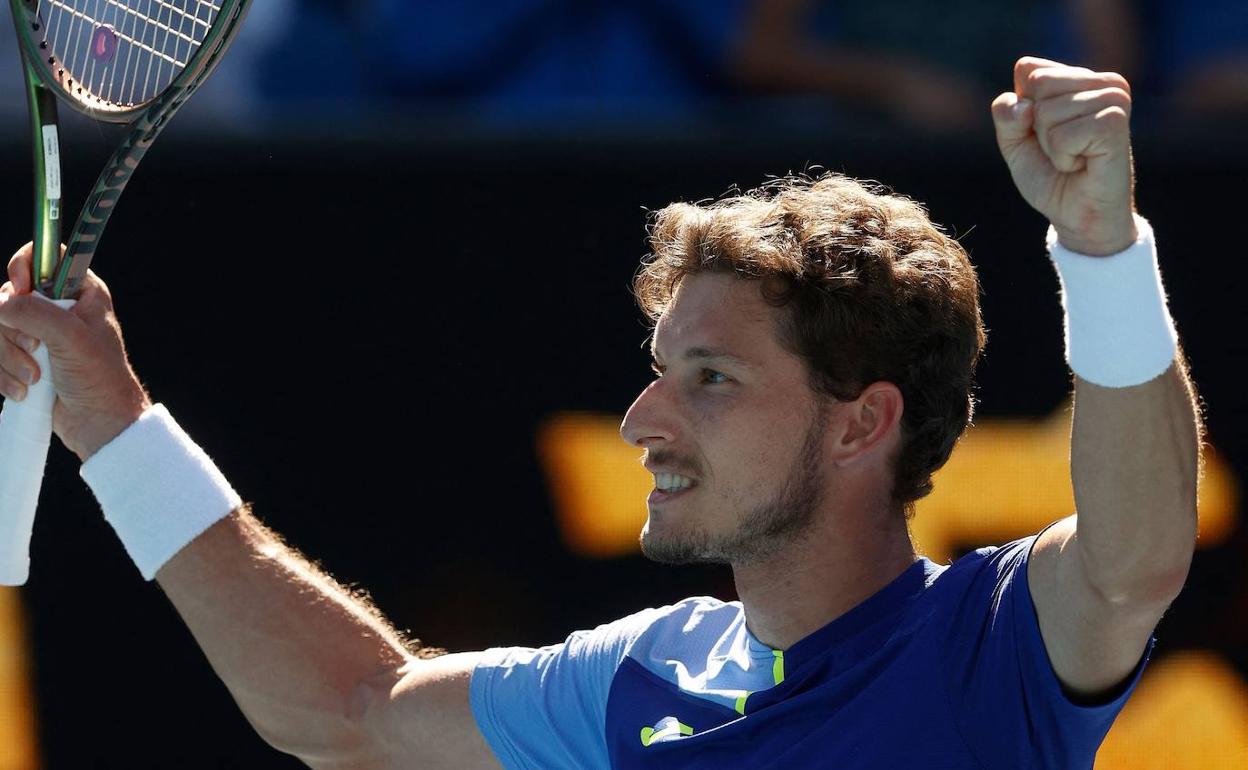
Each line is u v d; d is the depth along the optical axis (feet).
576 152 52.85
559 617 51.88
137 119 33.17
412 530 51.90
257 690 34.37
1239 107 67.46
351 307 52.29
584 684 32.99
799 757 28.91
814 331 30.07
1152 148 53.16
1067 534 27.32
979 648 28.14
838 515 30.30
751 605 30.81
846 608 30.14
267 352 52.06
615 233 52.80
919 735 28.14
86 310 33.73
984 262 52.90
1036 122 24.21
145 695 52.16
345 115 63.77
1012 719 27.48
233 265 52.19
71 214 52.60
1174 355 25.03
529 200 52.70
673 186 53.06
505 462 52.16
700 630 32.50
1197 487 25.67
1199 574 51.98
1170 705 51.75
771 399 30.09
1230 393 52.49
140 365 51.78
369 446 52.03
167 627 52.37
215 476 34.68
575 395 52.31
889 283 30.42
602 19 67.92
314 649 34.42
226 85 66.13
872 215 31.27
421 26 67.26
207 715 52.21
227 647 34.22
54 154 33.58
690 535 30.45
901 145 53.21
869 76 68.44
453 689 33.91
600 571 52.01
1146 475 24.93
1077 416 25.55
